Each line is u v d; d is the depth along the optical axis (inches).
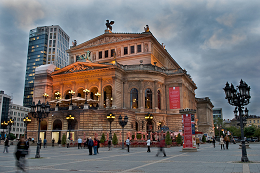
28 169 597.3
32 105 1087.0
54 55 6766.7
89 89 2421.3
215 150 1289.4
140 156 965.2
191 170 543.5
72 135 2055.9
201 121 3944.4
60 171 563.2
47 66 2751.0
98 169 591.8
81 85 2481.5
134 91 2461.9
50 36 6939.0
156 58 2738.7
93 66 2416.3
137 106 2429.9
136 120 2343.8
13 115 5226.4
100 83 2352.4
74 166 658.8
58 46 6948.8
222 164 646.5
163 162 723.4
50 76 2721.5
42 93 2672.2
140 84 2440.9
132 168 599.2
